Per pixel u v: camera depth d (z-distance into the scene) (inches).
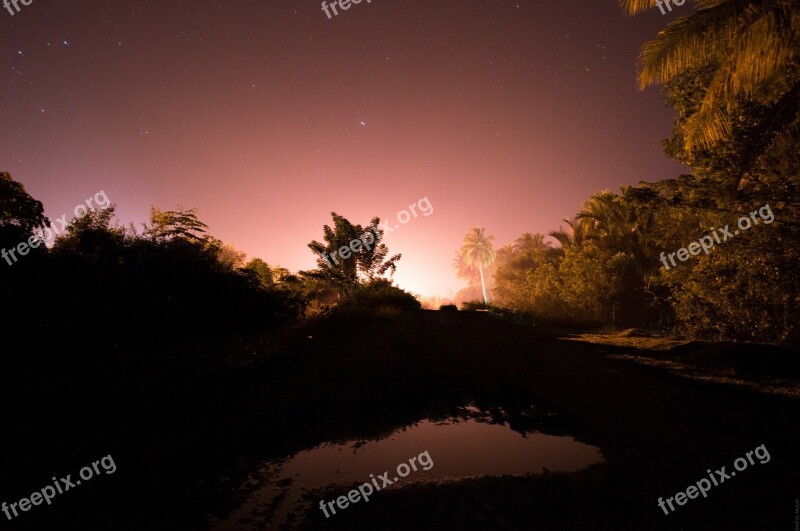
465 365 307.0
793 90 254.4
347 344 386.9
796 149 295.0
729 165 358.9
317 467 140.2
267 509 113.4
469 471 135.6
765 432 165.2
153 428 171.6
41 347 184.2
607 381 255.9
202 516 110.5
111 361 205.9
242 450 153.9
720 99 250.7
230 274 345.1
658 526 102.7
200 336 285.6
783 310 369.4
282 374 266.4
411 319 663.1
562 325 755.4
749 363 275.0
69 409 170.1
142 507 115.0
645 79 265.4
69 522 107.5
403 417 192.4
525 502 114.7
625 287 809.5
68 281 217.8
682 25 250.2
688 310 459.8
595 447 154.0
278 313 397.4
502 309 1066.7
